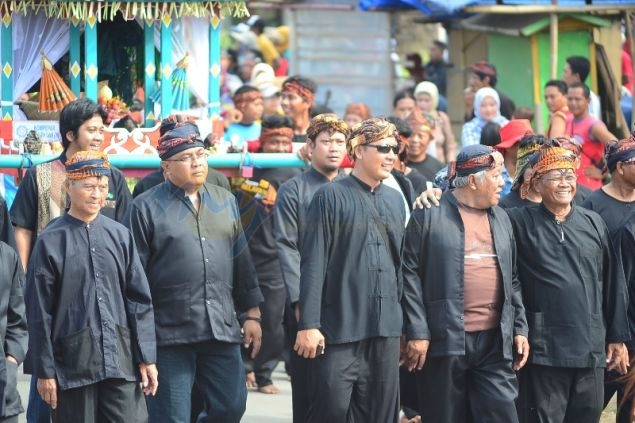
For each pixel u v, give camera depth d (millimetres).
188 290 13883
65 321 13062
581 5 26125
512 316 14234
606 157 15914
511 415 14070
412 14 31156
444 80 30172
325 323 13867
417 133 19703
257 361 19078
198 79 19172
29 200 15352
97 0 18188
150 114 19000
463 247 14141
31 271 13039
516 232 14625
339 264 13867
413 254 14203
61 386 12953
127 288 13367
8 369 12898
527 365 14656
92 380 13016
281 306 18891
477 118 23375
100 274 13180
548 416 14586
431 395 14328
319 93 36375
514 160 17156
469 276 14133
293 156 17688
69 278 13086
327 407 13852
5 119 18328
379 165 13914
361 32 36469
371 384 14039
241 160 17531
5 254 13031
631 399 15531
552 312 14445
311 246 13828
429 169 19797
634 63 25734
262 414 17750
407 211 15711
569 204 14711
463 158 14164
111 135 17531
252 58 34219
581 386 14648
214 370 14156
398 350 14078
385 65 36469
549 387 14562
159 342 13812
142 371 13273
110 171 14414
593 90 26891
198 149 13945
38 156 16922
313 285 13727
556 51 26109
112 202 15250
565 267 14453
